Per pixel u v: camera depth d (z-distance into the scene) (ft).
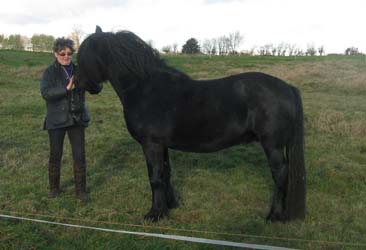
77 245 11.40
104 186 16.63
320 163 19.29
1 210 13.91
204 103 12.30
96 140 24.06
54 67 14.17
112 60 12.87
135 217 13.65
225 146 12.74
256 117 12.12
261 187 16.40
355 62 83.10
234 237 11.94
